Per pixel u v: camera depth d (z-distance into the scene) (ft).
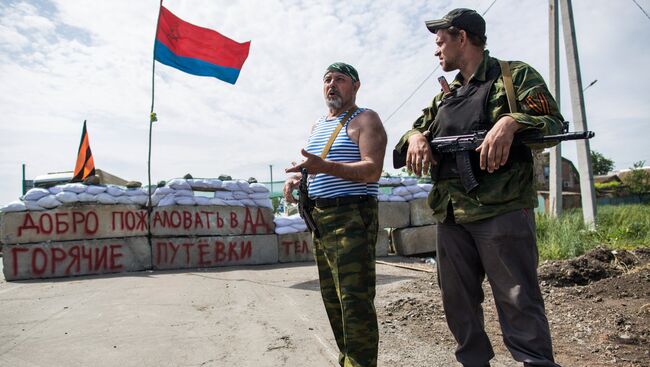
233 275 20.95
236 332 11.28
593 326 11.14
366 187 7.57
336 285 7.40
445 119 6.64
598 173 167.63
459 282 6.59
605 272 16.79
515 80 6.02
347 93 8.08
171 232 23.63
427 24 6.97
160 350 9.91
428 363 9.03
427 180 31.04
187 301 14.80
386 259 27.02
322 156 7.79
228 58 26.68
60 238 21.48
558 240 24.41
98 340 10.62
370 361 7.08
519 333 5.68
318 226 7.68
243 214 25.23
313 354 9.70
